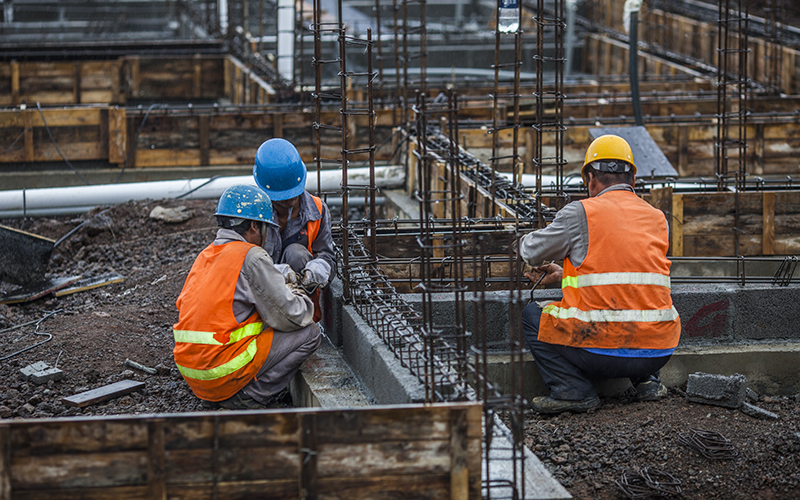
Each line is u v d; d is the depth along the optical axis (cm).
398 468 654
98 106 2234
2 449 621
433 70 3700
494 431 800
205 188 1920
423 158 746
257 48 3278
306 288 958
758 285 1109
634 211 924
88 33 4456
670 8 3912
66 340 1122
